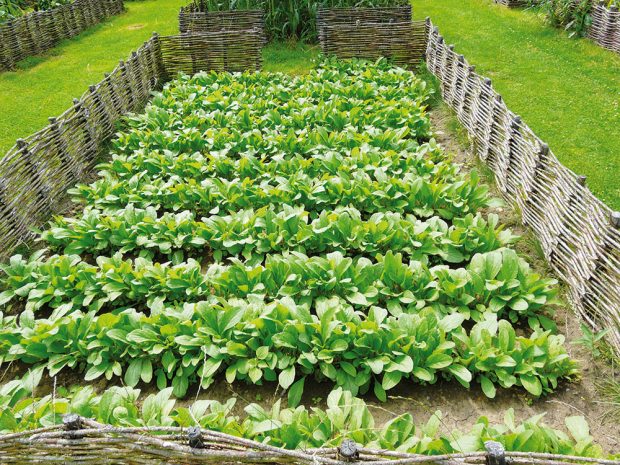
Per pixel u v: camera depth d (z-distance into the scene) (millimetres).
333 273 4648
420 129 7828
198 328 4066
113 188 6359
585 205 4465
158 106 8852
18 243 5555
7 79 11039
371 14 11195
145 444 2775
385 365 3926
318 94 8953
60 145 6590
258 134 7426
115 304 4891
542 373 3916
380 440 3127
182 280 4734
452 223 5887
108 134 8023
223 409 3543
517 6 14383
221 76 9930
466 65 7746
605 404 3770
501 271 4594
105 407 3387
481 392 3910
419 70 10516
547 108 8336
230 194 6184
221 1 12477
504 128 6258
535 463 2535
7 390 3818
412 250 5215
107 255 5684
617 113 8070
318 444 3227
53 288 4840
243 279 4715
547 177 5188
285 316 4203
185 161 6898
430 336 3971
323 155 7020
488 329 4121
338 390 3623
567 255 4789
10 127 8672
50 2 13961
